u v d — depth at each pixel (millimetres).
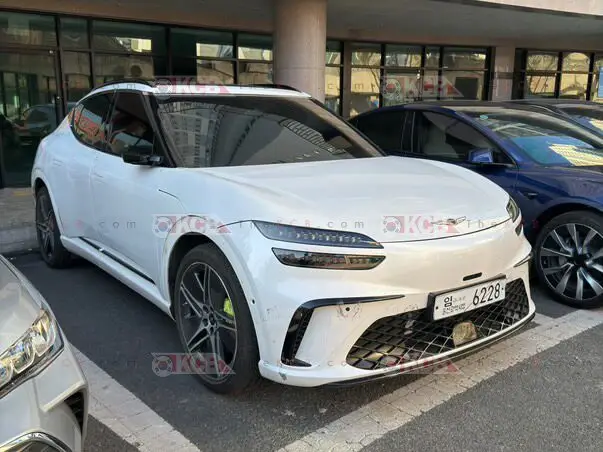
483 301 2861
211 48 10695
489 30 12836
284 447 2568
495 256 2893
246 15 10211
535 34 13750
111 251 3986
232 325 2789
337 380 2500
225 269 2758
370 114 6086
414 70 14102
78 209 4344
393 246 2596
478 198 3189
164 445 2576
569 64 16797
